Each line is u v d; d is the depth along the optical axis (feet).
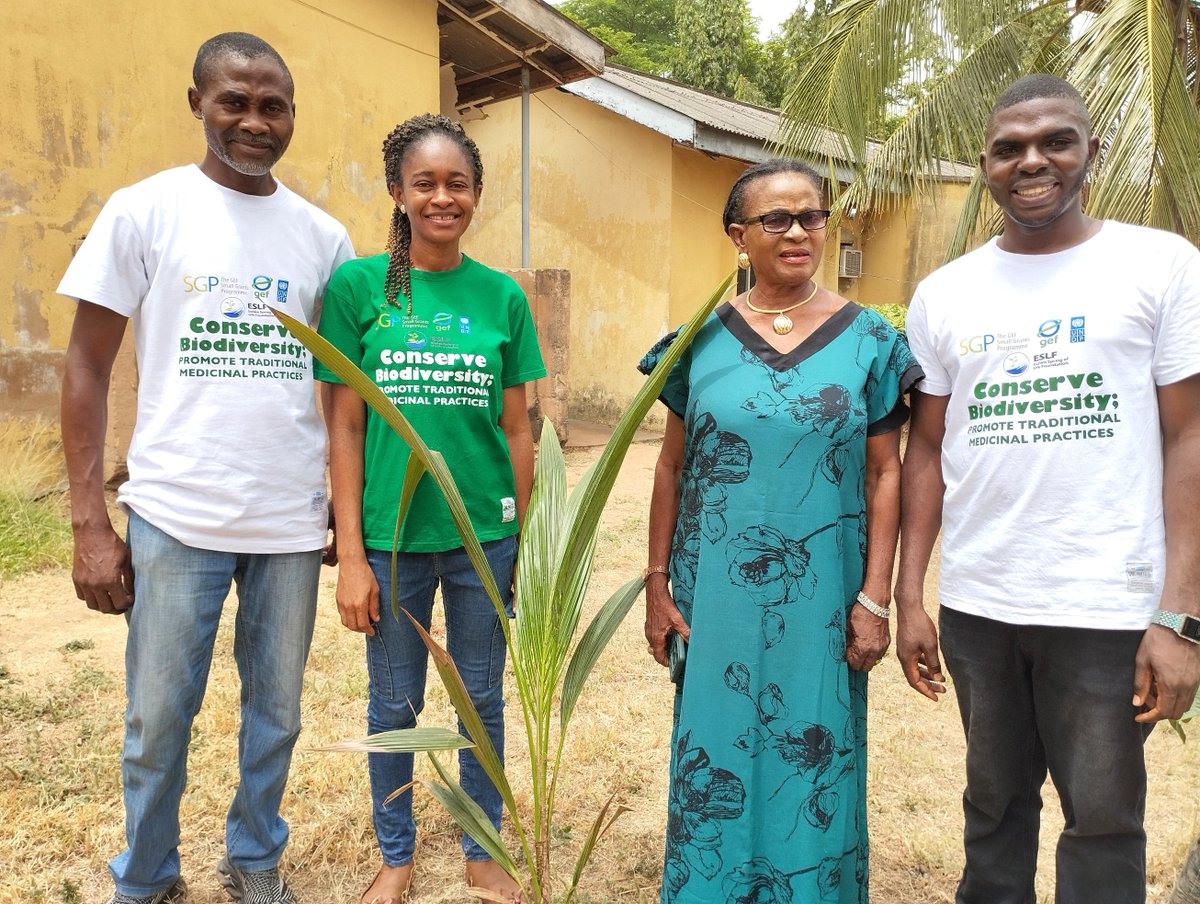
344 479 6.84
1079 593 5.54
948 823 8.85
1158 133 13.37
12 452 18.72
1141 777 5.69
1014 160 5.67
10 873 7.68
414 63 26.25
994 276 5.95
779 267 6.17
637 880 7.95
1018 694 6.12
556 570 6.00
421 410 6.71
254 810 7.16
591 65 28.25
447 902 7.54
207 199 6.48
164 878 7.14
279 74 6.40
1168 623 5.26
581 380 36.09
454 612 7.32
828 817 5.96
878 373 6.19
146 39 20.70
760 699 6.03
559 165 35.60
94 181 20.26
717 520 6.11
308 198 23.80
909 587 6.49
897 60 18.31
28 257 19.43
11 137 18.95
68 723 10.31
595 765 9.83
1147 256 5.48
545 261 36.65
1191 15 15.71
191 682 6.68
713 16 62.64
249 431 6.56
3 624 13.35
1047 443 5.62
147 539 6.49
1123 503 5.46
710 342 6.46
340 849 8.23
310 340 4.85
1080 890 5.93
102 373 6.51
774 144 21.22
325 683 11.47
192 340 6.41
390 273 6.76
